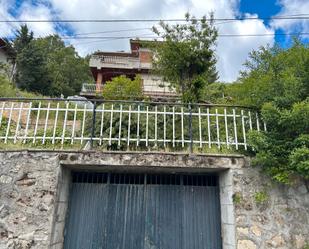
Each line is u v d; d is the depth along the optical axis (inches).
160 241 175.0
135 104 202.5
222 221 175.9
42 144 180.9
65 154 165.2
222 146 180.9
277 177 153.4
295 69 172.4
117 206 180.4
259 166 167.0
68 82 1339.8
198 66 382.6
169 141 181.3
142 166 167.6
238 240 152.9
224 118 189.2
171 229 177.5
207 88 423.8
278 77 176.1
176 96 426.3
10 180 158.2
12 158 162.6
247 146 176.6
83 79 1488.7
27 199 154.9
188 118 195.0
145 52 1014.4
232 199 160.7
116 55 1090.7
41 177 159.5
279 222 157.4
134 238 174.6
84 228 175.5
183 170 178.2
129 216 178.5
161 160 166.6
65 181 173.0
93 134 180.4
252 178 164.6
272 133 163.8
